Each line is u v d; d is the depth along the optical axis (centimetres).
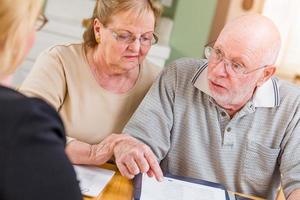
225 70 115
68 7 238
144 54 131
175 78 132
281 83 131
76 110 131
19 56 60
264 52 114
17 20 56
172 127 129
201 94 128
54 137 52
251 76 115
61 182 50
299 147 121
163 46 222
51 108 55
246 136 124
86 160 112
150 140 124
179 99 129
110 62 128
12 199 47
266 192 126
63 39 219
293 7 220
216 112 125
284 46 222
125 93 136
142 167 106
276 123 124
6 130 48
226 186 125
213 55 119
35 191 48
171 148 129
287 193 116
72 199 51
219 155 124
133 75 137
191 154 126
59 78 129
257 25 115
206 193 109
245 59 112
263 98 124
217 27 239
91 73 133
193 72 132
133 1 120
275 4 222
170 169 129
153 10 125
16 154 47
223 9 236
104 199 97
